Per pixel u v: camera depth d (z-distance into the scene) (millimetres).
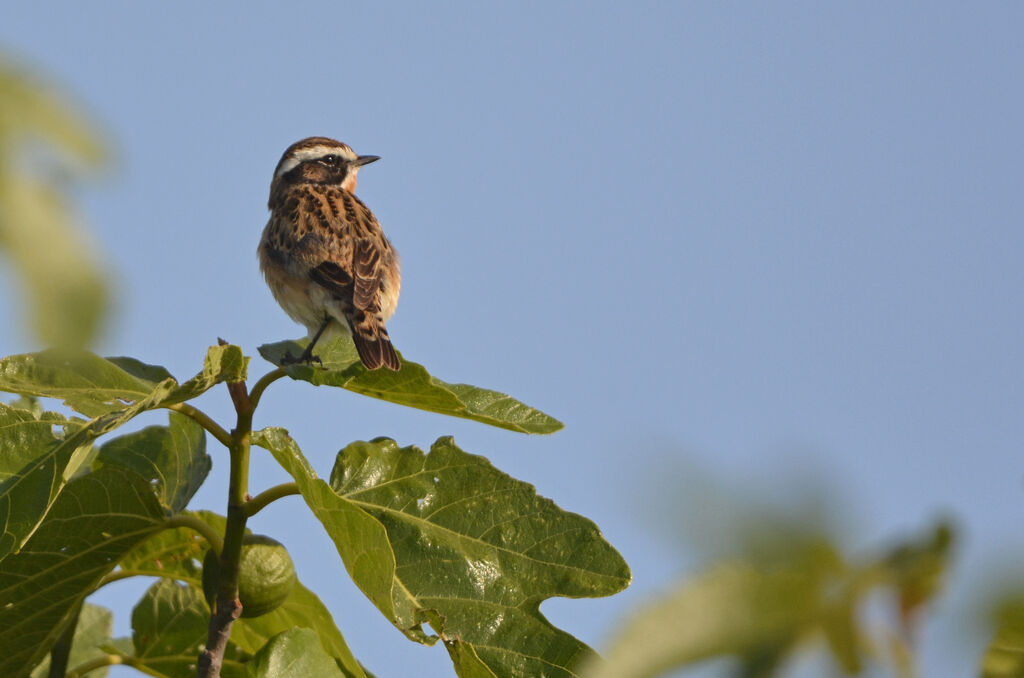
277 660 7258
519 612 7820
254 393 7781
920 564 1797
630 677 1775
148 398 7199
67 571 7809
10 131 1747
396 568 7938
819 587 1783
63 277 1684
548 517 8117
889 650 1803
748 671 1760
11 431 7516
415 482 8305
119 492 7605
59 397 8016
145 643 9047
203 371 7324
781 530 1758
